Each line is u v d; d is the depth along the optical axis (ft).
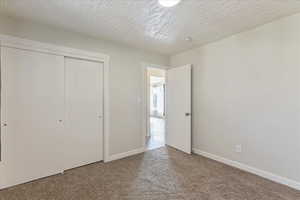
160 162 9.37
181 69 11.50
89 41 8.79
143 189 6.61
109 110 9.59
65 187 6.72
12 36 6.63
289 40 6.64
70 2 5.73
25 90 6.95
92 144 9.11
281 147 6.93
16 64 6.74
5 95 6.52
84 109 8.77
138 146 11.02
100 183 7.05
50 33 7.59
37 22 7.19
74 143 8.46
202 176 7.68
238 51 8.45
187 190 6.54
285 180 6.81
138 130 11.02
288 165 6.73
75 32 8.28
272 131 7.20
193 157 10.18
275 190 6.47
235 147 8.66
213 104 9.78
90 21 7.16
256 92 7.74
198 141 10.78
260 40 7.56
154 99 33.19
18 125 6.81
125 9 6.18
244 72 8.20
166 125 13.10
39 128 7.32
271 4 5.81
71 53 8.14
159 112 31.81
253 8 6.08
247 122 8.11
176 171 8.21
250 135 8.00
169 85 12.75
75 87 8.45
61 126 7.94
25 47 6.91
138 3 5.79
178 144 11.78
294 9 6.14
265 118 7.43
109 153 9.59
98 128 9.32
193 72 11.07
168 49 11.21
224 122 9.20
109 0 5.61
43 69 7.38
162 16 6.75
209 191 6.46
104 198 6.04
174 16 6.71
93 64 9.07
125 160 9.68
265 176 7.45
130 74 10.55
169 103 12.77
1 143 6.49
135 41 9.61
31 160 7.14
